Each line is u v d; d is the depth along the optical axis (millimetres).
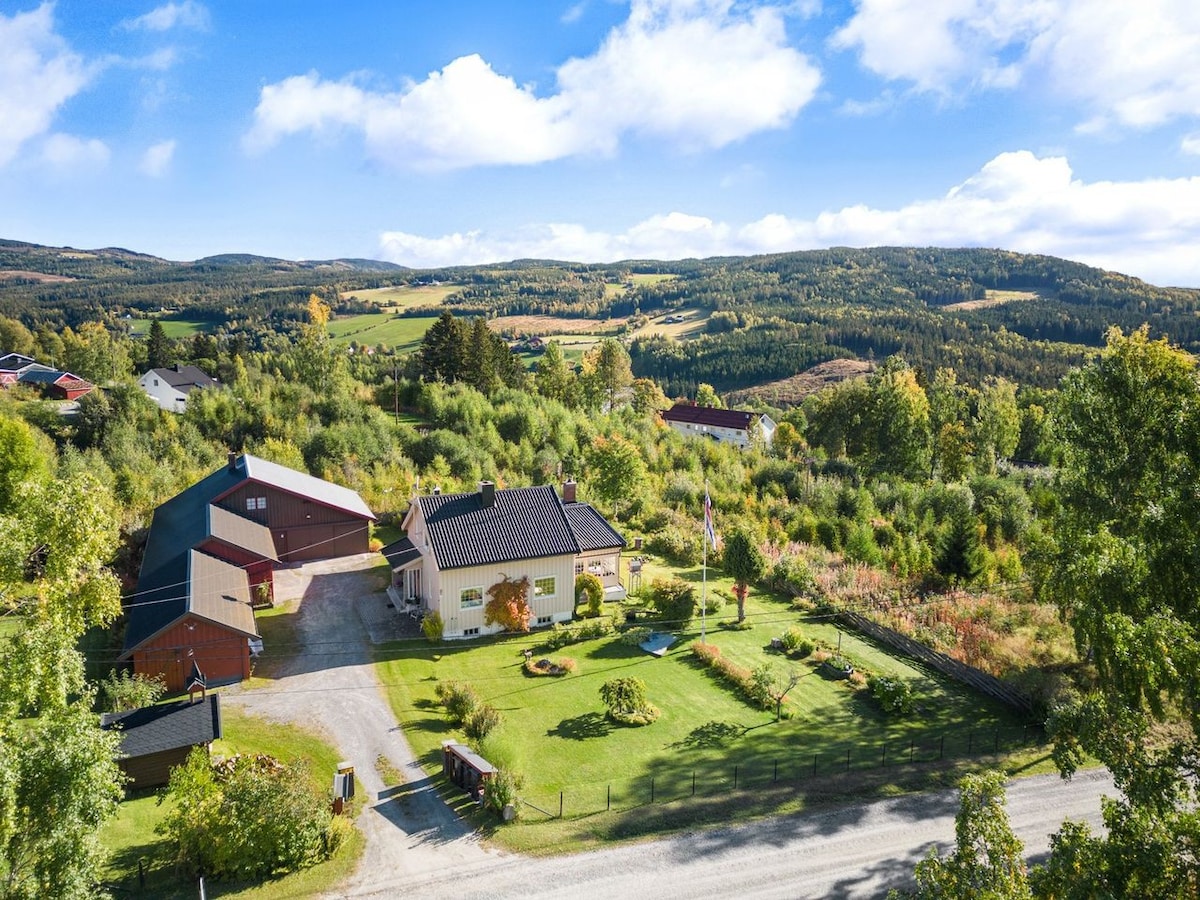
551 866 21234
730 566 40281
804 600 42812
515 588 37562
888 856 22078
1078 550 24625
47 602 21922
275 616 39750
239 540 40969
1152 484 30844
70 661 18703
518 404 85938
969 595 43562
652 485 67812
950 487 65375
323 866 21016
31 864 15016
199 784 21438
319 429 69375
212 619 31734
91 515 23203
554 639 36625
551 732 28688
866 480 77625
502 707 30516
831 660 35500
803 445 100188
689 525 56938
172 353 118500
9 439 45250
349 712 29859
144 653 31109
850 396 86375
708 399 142625
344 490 55969
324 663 34219
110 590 24594
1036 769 27438
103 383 98625
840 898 20188
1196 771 16609
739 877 20938
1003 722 30812
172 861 20844
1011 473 82250
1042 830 23625
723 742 28406
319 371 88812
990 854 12898
